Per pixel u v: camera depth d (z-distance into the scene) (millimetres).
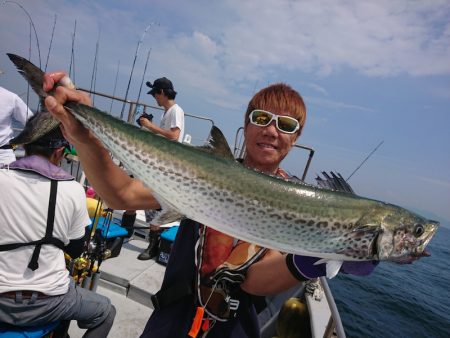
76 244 1179
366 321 5203
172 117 2381
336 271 802
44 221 1039
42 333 1075
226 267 770
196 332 729
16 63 743
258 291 779
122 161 815
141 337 806
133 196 842
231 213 811
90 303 1205
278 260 777
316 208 848
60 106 714
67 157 1738
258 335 811
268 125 876
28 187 1026
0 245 996
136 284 1794
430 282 10594
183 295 786
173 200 817
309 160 2234
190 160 821
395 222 900
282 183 856
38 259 1037
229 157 845
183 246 848
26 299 1017
